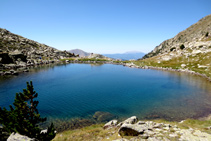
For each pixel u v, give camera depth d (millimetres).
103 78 71875
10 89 48156
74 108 32688
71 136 18188
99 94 44312
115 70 102750
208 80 62125
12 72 80500
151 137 13750
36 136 12734
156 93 44750
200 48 112188
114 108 32688
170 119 26031
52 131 13453
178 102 35438
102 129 20422
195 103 34250
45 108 32562
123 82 62688
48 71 93188
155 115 28078
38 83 58719
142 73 88438
